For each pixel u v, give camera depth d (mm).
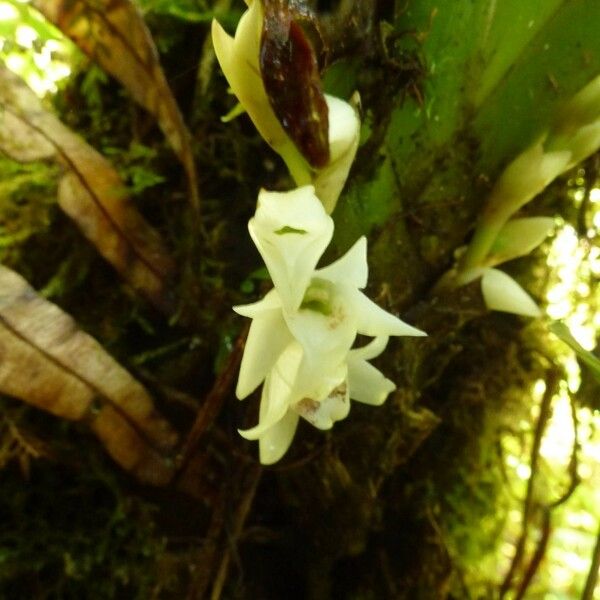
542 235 135
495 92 129
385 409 143
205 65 154
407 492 172
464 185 134
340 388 107
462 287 138
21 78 132
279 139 105
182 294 151
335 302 99
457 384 176
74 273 152
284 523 164
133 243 145
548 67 128
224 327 152
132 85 133
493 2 122
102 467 147
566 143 131
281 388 101
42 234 152
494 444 182
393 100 125
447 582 170
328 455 145
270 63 95
